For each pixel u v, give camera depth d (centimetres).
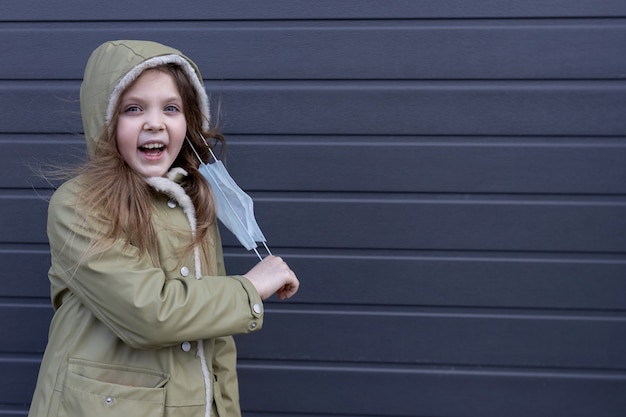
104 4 265
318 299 271
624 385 266
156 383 175
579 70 258
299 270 271
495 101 261
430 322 270
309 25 263
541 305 266
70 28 267
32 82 270
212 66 266
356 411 275
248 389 277
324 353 274
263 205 269
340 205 268
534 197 264
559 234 263
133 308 166
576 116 259
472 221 265
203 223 193
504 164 263
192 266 185
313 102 265
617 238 262
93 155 185
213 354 203
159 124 181
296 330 274
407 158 265
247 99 266
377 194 268
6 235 274
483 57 260
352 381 274
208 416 181
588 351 267
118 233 173
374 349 272
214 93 266
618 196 262
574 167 261
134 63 176
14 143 271
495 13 258
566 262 265
